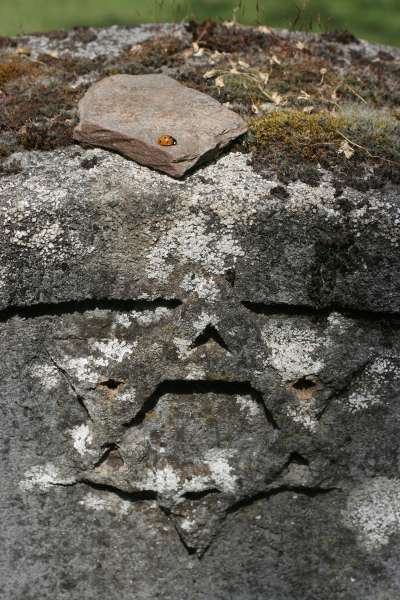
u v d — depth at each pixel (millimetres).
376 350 1704
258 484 1749
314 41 2326
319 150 1759
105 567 1785
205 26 2273
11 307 1663
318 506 1775
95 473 1747
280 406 1714
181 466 1739
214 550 1780
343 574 1805
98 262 1638
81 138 1744
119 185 1629
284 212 1610
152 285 1656
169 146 1662
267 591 1808
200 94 1884
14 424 1734
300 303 1662
